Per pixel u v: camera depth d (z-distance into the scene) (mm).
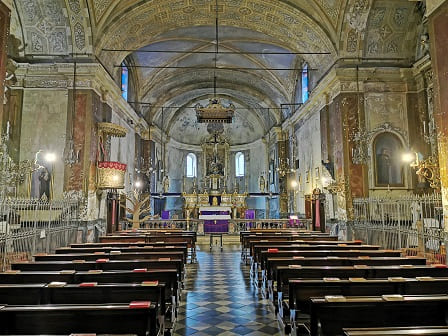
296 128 20250
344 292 4270
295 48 16109
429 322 3367
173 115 26828
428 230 9125
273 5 13906
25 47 12766
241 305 6605
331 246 8141
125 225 16047
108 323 3031
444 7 6832
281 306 5355
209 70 22078
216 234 15922
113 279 4867
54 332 3006
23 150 12344
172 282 5156
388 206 12531
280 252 7109
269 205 25438
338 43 13312
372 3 12312
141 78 20453
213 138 28891
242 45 18719
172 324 5000
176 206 27812
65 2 11969
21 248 8867
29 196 11742
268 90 22906
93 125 12664
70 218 11695
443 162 6836
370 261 6020
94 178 12586
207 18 15109
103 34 12945
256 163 28688
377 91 13219
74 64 12469
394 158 12930
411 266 5410
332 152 14102
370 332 2557
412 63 13352
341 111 13094
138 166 21016
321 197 14641
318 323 3312
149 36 15531
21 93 12562
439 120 6938
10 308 3039
